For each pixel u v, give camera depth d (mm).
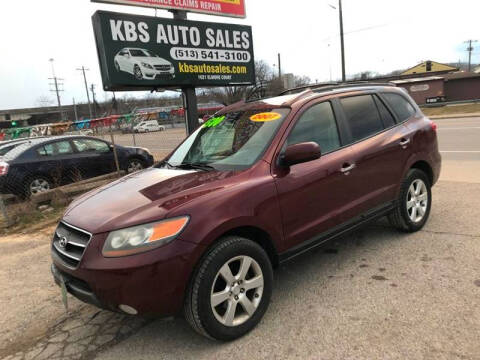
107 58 7113
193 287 2664
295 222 3266
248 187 2990
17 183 8852
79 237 2803
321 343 2750
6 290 4207
